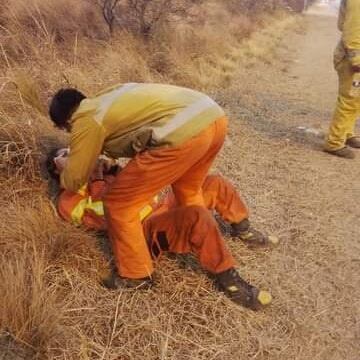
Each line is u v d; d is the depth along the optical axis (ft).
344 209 15.62
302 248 13.32
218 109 9.84
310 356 10.05
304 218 14.83
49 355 8.87
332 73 37.58
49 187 12.92
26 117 13.93
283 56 43.32
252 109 25.11
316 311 11.17
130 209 10.13
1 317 9.00
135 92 9.66
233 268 10.75
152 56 27.12
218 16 45.55
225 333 10.18
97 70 22.13
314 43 55.26
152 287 10.82
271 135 21.54
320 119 24.84
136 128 9.55
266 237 12.88
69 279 10.44
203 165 10.61
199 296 10.87
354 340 10.56
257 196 15.83
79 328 9.61
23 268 9.70
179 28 32.50
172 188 11.37
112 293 10.57
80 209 11.76
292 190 16.53
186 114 9.45
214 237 10.44
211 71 29.45
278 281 11.93
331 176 17.84
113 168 12.50
